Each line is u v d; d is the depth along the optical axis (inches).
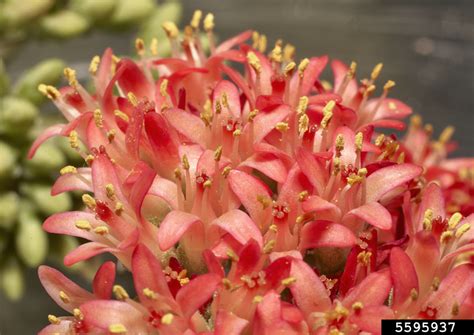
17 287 5.2
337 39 7.7
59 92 4.7
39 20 5.4
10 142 5.1
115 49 7.3
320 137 4.4
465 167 5.8
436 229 4.2
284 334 3.8
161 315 3.9
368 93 4.7
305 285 3.9
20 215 5.1
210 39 4.9
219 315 3.9
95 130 4.4
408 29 7.8
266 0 7.8
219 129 4.3
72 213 4.2
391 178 4.2
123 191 4.2
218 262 3.9
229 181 4.1
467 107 7.7
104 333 4.1
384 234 4.4
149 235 4.2
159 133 4.2
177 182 4.1
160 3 7.5
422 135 5.8
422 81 7.8
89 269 5.3
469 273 4.0
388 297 4.1
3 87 5.2
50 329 4.2
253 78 4.6
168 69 4.8
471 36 7.8
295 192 4.1
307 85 4.5
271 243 4.0
